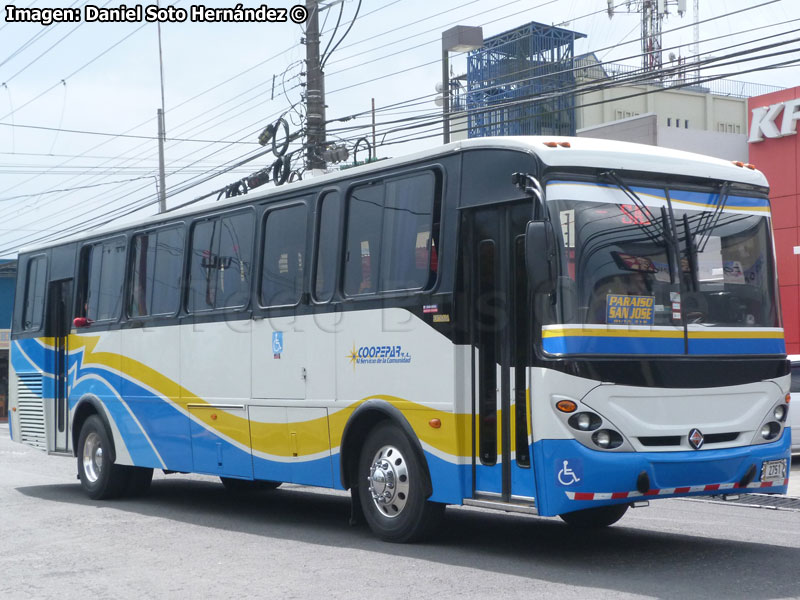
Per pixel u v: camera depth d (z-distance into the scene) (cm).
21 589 745
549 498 750
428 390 862
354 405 939
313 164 1955
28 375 1502
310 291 1003
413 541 898
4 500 1318
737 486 806
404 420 886
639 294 786
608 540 924
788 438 848
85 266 1408
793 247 2516
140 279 1282
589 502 742
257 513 1170
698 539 928
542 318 764
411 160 906
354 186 970
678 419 781
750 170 877
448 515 1120
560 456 746
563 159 785
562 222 770
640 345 776
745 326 834
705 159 860
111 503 1287
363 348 933
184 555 875
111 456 1304
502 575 754
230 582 752
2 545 941
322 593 704
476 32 2139
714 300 822
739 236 853
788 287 2525
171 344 1205
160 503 1281
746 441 815
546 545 894
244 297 1098
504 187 815
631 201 803
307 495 1383
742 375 820
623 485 750
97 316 1366
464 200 848
